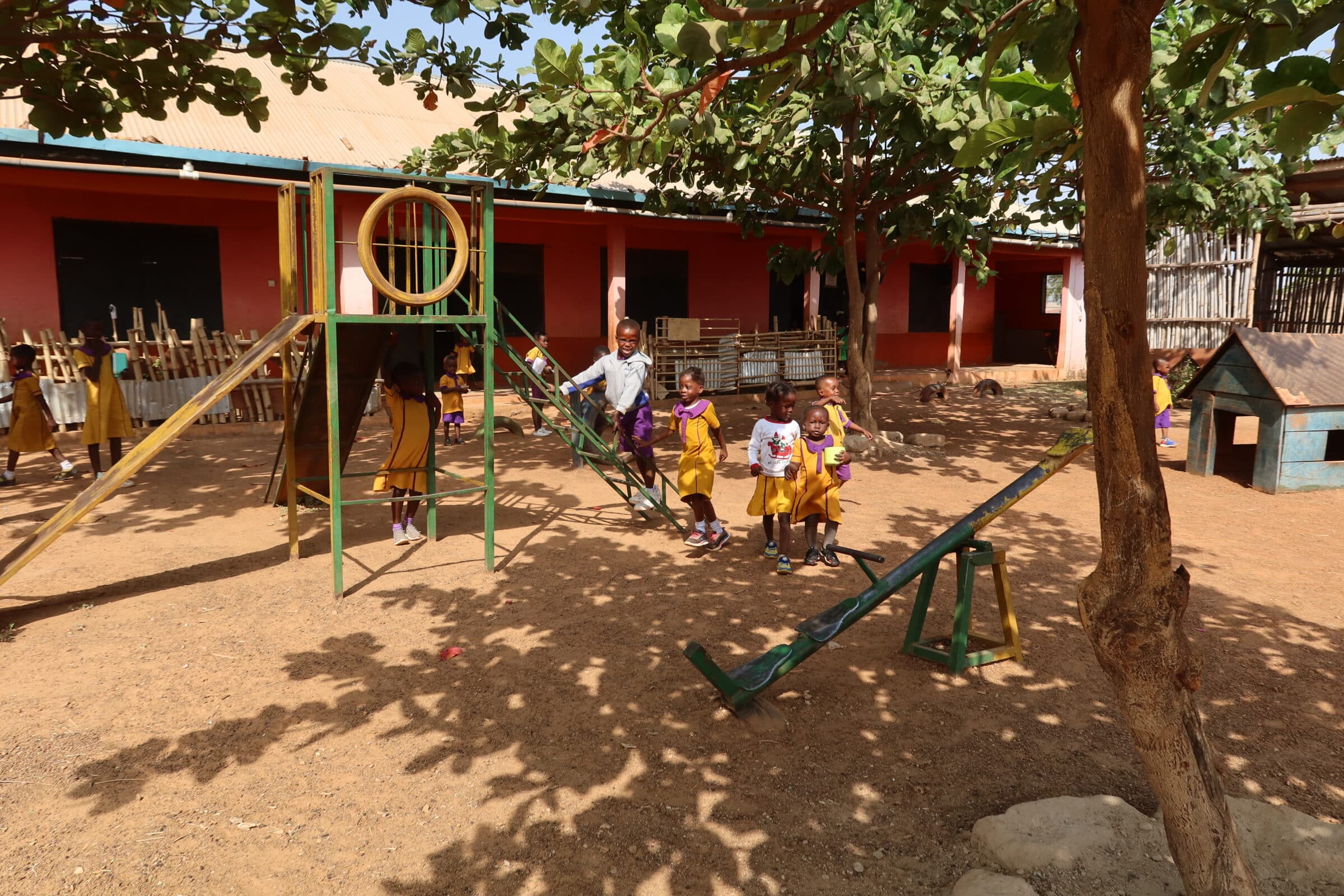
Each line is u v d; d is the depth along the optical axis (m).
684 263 19.19
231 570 6.36
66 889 2.89
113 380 9.12
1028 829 3.02
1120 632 2.35
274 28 5.63
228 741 3.88
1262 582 6.21
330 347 5.64
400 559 6.71
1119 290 2.18
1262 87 2.58
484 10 4.50
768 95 3.22
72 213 12.98
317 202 5.79
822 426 6.23
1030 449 12.02
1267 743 3.86
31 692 4.34
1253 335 9.46
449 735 3.96
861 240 20.42
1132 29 2.06
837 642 5.08
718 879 2.98
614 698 4.34
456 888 2.93
